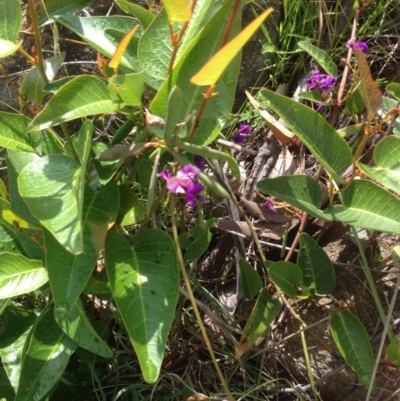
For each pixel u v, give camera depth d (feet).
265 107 1.58
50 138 1.12
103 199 1.02
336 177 1.10
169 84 0.96
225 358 1.32
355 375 1.25
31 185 0.94
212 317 1.26
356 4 1.62
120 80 0.89
